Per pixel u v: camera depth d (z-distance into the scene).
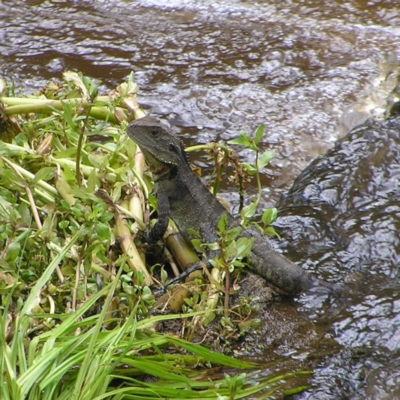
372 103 14.64
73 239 7.61
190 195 9.44
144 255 9.22
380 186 11.50
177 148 9.33
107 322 7.55
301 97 14.78
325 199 11.21
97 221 7.78
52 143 9.73
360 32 17.08
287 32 17.11
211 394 6.96
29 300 7.14
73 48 16.33
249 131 13.80
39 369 6.51
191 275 8.98
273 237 10.34
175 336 7.65
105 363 6.64
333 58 16.16
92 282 8.19
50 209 8.56
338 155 12.25
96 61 15.89
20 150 9.15
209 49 16.44
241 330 8.36
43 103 9.72
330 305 9.00
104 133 9.54
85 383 6.58
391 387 7.80
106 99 10.23
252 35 17.00
